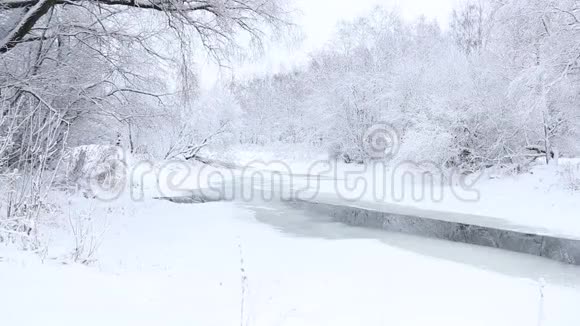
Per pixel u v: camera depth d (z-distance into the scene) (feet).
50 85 35.01
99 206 40.81
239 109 115.96
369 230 38.11
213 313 13.91
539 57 50.11
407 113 73.46
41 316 10.46
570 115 55.62
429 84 70.38
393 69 88.89
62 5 35.42
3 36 32.83
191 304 14.64
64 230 26.84
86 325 10.41
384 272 24.67
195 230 35.35
